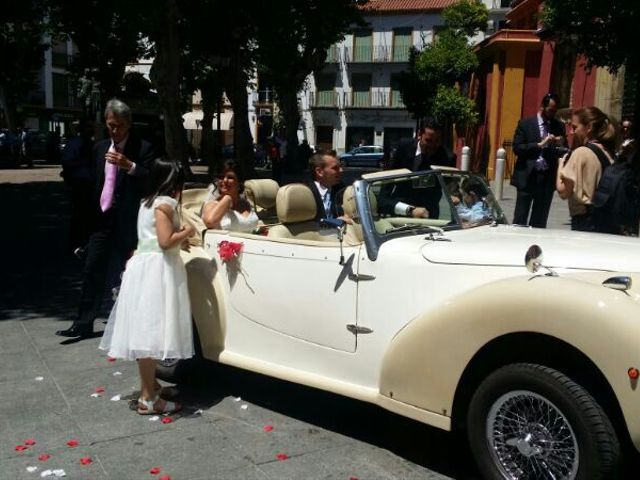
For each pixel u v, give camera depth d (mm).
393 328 3701
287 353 4238
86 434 4117
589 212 5367
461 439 4086
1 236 11203
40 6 19969
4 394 4742
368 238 3848
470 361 3350
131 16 17984
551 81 21703
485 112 27531
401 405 3623
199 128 49875
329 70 55531
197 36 20266
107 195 5961
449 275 3561
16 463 3748
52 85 55000
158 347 4195
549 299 3047
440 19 52719
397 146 6504
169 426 4250
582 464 3008
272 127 54188
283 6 19547
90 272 6035
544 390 3098
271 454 3871
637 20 9047
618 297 2969
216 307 4602
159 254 4297
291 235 4758
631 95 14445
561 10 9742
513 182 7684
